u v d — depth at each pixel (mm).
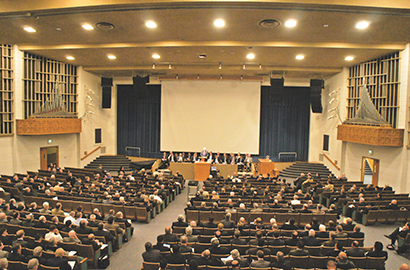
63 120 18562
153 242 8789
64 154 19797
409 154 14062
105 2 8914
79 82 20359
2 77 15875
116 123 24812
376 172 16156
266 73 20938
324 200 13234
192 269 4852
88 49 14844
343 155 19109
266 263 5426
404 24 10258
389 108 15141
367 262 6059
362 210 10750
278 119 23312
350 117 18484
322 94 22203
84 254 6750
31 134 16609
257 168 20703
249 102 22516
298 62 17250
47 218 8609
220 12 9469
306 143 23312
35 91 17344
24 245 6305
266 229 7879
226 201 11117
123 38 13055
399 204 11453
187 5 8883
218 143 22875
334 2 8453
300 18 9914
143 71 21203
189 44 13461
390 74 14914
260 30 11438
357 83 17812
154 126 24281
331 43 13305
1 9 9469
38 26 11297
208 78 22562
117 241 8094
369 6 8516
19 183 12328
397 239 8484
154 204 11266
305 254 6105
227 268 5340
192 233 7707
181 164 18922
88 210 10375
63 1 9141
